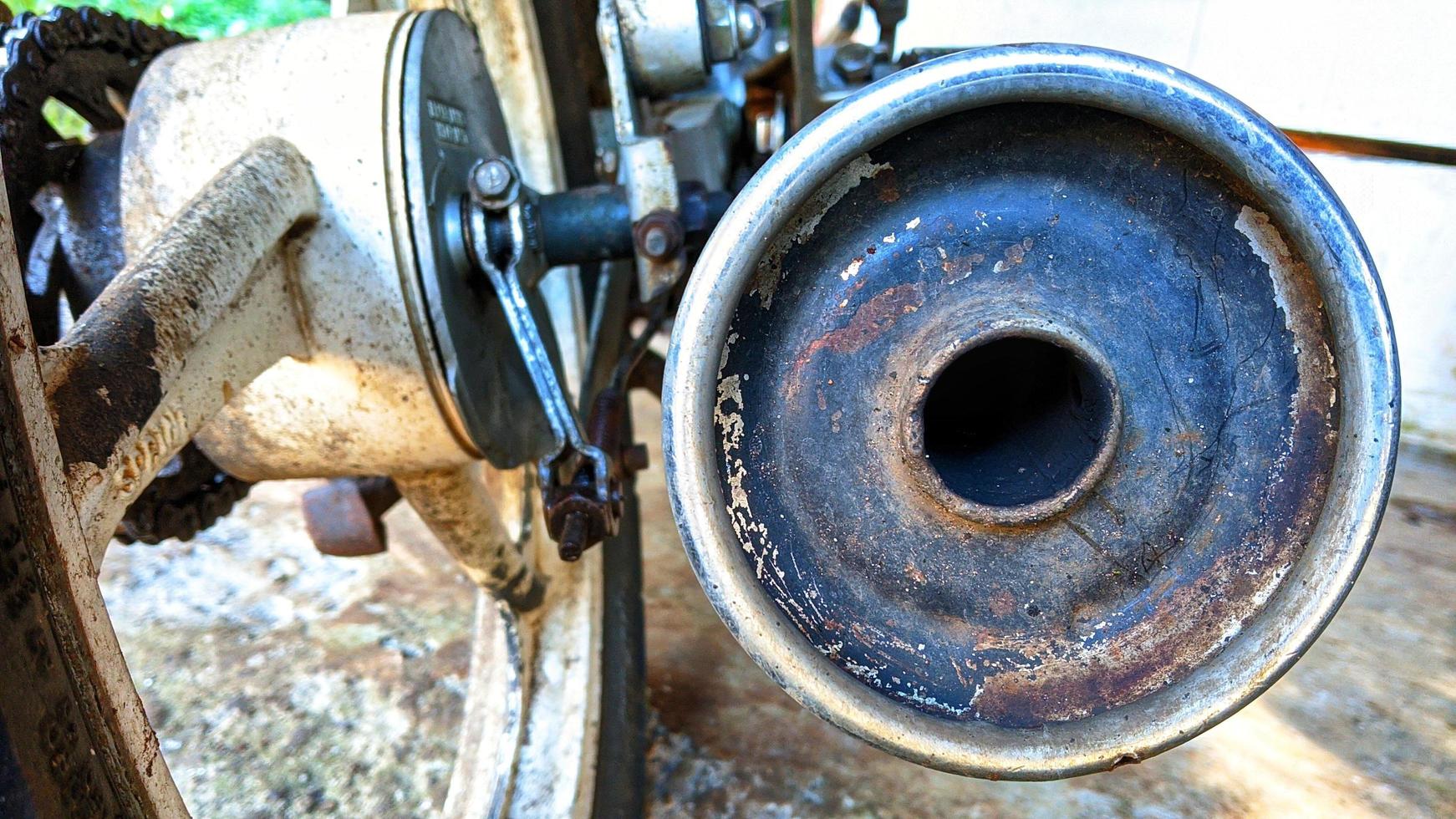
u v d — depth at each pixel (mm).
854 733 185
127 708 155
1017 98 180
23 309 140
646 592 550
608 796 388
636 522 462
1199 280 194
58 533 141
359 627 543
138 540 295
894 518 199
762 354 198
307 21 263
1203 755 427
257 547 618
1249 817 398
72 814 140
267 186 222
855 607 200
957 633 201
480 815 373
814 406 199
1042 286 196
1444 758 426
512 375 297
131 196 250
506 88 390
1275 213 182
